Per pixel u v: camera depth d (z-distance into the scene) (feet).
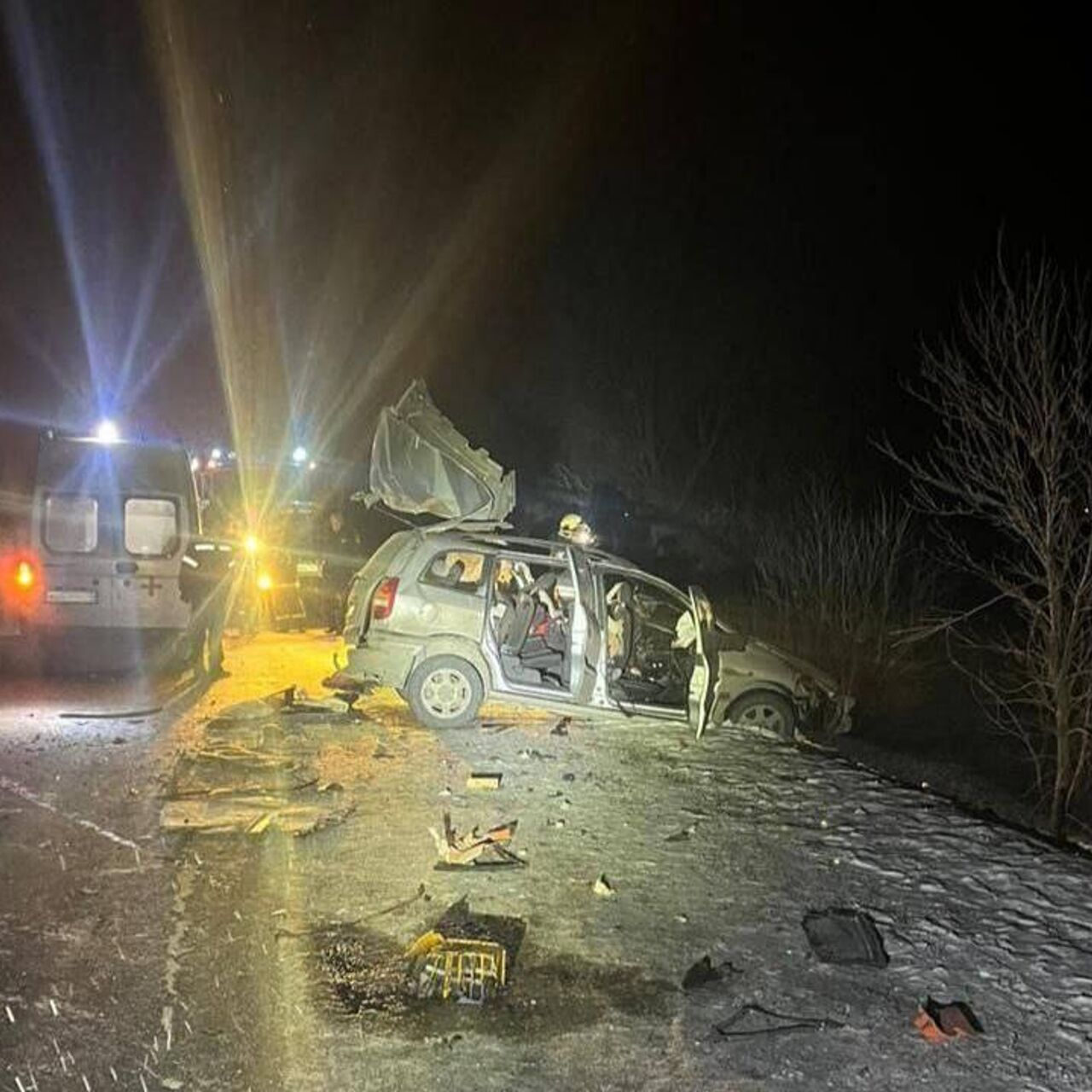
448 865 22.49
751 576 71.26
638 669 37.86
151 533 43.83
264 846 23.52
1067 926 20.22
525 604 36.32
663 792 28.53
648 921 20.17
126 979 17.38
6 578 42.75
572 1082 14.83
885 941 19.44
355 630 36.06
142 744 31.96
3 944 18.51
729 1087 14.79
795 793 28.60
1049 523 34.99
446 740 33.65
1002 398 36.09
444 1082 14.75
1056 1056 15.71
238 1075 14.80
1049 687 36.76
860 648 50.75
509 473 39.88
